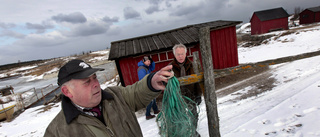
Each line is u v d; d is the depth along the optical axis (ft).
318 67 17.44
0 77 182.29
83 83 3.13
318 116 6.84
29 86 85.20
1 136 21.25
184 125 3.87
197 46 22.63
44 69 157.79
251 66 4.81
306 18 112.68
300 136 6.18
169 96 3.91
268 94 14.03
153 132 11.41
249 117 9.52
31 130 20.72
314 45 36.19
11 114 32.01
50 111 29.40
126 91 4.20
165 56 22.93
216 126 4.75
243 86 19.84
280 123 7.51
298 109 8.22
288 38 50.03
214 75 4.64
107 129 3.46
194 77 4.59
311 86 10.66
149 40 25.93
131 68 22.84
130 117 3.91
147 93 3.92
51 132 3.28
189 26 28.25
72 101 3.43
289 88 13.33
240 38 82.84
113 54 22.53
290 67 22.13
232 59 25.67
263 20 98.12
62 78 3.14
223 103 15.34
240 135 7.61
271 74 21.66
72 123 3.20
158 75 3.78
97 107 3.63
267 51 42.27
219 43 24.94
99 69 3.29
